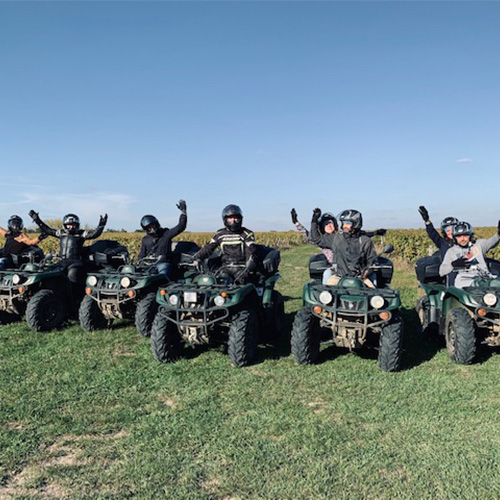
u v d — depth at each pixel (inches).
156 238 347.9
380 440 154.3
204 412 178.5
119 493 126.7
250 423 168.1
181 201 346.6
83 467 140.3
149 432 162.2
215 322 235.5
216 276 255.3
